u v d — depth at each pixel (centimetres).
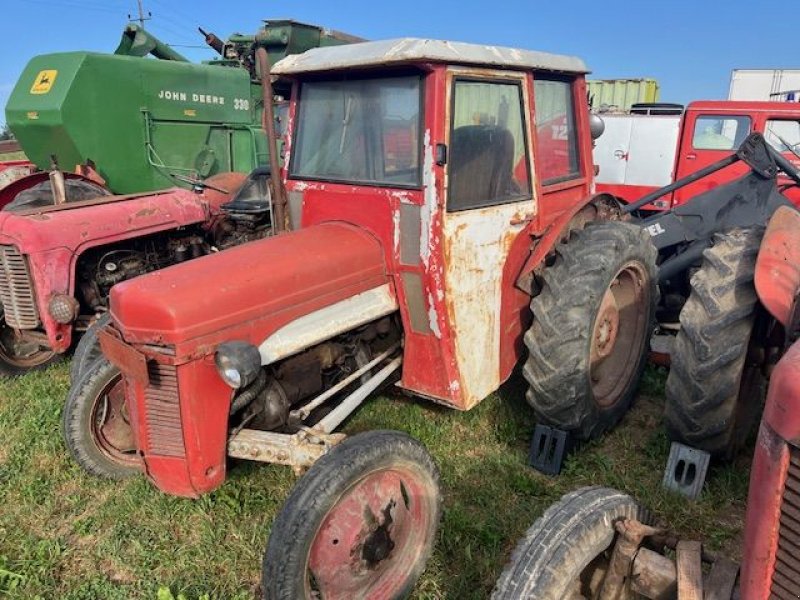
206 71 773
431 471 266
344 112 309
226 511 318
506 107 316
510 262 333
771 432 143
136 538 303
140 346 240
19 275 441
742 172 902
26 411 420
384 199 294
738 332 285
